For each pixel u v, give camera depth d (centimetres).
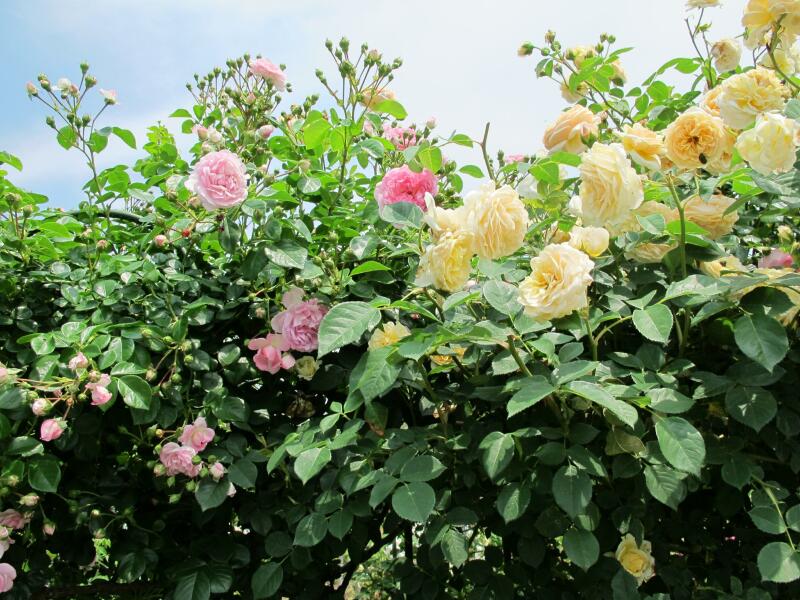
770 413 127
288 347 171
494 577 147
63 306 188
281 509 167
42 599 184
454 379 175
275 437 173
